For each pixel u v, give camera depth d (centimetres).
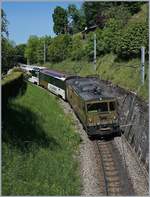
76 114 3906
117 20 6250
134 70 4444
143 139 2873
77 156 2892
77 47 7975
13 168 2284
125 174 2516
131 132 3247
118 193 2266
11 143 2559
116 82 4634
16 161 2364
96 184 2394
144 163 2689
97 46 6500
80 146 3094
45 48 9794
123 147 3016
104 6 8088
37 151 2648
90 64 6625
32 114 3494
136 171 2555
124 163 2695
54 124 3488
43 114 3697
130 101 3641
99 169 2617
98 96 3256
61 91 4866
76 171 2588
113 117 3241
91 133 3203
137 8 6456
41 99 4444
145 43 4538
